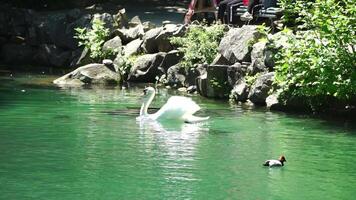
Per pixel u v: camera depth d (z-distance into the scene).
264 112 15.52
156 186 9.65
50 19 24.27
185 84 19.05
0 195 9.20
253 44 17.61
